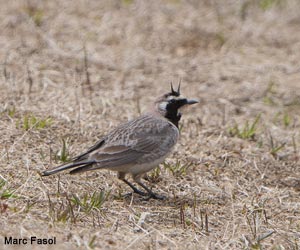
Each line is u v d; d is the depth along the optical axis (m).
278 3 31.91
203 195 17.14
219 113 22.92
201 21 29.55
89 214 14.98
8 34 26.41
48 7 28.61
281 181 18.58
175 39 27.97
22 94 21.58
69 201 14.80
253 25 29.86
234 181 18.12
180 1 30.86
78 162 15.68
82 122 20.17
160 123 16.88
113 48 26.61
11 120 19.41
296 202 17.31
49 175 16.03
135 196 16.66
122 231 14.49
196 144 20.06
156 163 16.67
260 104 23.98
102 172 17.59
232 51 27.86
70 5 29.00
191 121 21.81
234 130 21.23
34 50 25.33
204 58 27.02
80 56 25.45
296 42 28.92
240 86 25.02
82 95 22.42
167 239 14.34
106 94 22.86
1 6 28.30
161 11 29.81
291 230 15.68
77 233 13.90
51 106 20.95
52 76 23.53
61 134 19.16
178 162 18.27
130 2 29.98
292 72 26.47
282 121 22.92
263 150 20.22
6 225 13.82
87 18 28.36
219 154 19.53
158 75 25.11
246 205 16.78
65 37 26.72
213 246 14.46
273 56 27.72
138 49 26.83
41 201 15.34
